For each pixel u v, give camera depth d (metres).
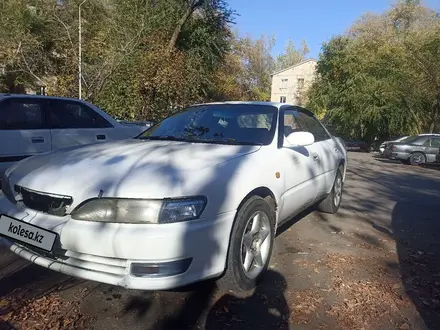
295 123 4.21
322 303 2.80
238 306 2.72
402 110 25.19
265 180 3.03
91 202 2.38
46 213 2.52
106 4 17.33
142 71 14.12
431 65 21.58
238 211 2.76
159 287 2.29
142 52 14.61
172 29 17.59
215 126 3.81
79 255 2.41
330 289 3.03
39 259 2.51
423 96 23.70
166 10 17.30
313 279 3.20
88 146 3.39
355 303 2.82
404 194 7.48
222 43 19.73
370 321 2.59
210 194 2.51
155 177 2.46
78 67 12.27
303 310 2.69
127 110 14.58
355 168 12.61
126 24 15.49
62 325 2.41
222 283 2.80
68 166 2.72
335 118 28.59
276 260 3.58
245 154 3.09
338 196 5.40
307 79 52.44
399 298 2.92
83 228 2.35
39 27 16.27
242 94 35.59
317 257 3.69
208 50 19.00
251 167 2.96
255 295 2.88
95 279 2.35
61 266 2.44
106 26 15.41
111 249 2.29
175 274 2.33
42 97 5.46
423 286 3.14
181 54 15.93
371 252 3.90
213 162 2.79
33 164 2.95
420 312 2.73
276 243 4.05
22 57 14.18
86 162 2.77
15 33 14.45
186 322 2.50
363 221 5.11
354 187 8.09
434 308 2.79
